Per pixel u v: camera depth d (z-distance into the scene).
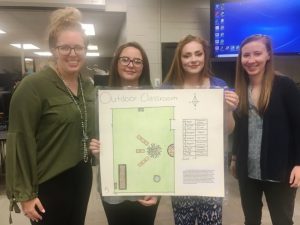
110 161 1.33
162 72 3.95
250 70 1.69
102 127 1.32
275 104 1.63
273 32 3.42
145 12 3.94
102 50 10.30
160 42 3.97
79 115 1.40
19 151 1.29
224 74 3.69
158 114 1.32
